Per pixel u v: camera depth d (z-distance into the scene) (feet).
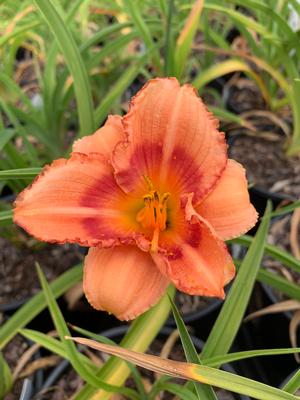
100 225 0.63
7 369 0.92
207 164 0.64
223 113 1.28
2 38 1.08
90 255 0.62
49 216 0.61
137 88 1.62
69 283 0.92
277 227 1.20
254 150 1.44
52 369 1.00
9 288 1.15
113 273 0.61
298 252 1.12
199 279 0.57
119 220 0.65
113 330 0.99
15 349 1.06
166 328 1.03
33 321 1.16
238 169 0.66
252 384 0.54
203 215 0.64
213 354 0.71
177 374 0.54
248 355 0.62
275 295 1.08
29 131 1.16
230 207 0.64
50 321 1.17
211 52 1.45
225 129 1.46
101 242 0.59
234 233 0.63
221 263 0.57
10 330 0.85
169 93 0.62
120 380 0.71
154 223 0.64
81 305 1.13
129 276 0.61
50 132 1.22
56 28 0.88
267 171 1.38
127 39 1.18
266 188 1.33
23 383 0.96
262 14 1.33
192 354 0.58
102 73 1.39
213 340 0.72
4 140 0.96
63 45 0.89
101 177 0.66
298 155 1.40
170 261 0.60
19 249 1.22
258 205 1.35
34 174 0.80
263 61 1.24
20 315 0.86
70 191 0.63
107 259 0.62
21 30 1.09
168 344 0.99
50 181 0.62
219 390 0.93
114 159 0.64
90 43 1.15
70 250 1.22
